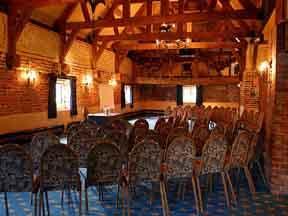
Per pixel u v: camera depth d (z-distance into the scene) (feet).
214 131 17.25
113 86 48.11
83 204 13.71
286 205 13.70
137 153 11.57
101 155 11.40
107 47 45.60
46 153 10.77
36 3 24.63
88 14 33.42
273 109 15.42
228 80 53.67
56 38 33.06
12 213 12.67
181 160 12.39
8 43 25.53
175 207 13.46
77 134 14.98
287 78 15.03
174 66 59.52
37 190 11.40
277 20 15.97
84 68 39.42
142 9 42.27
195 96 60.13
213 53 55.01
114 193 15.12
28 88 28.40
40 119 30.32
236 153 14.25
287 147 15.02
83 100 39.11
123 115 52.03
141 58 58.54
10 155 10.77
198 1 39.47
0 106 24.84
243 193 15.21
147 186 16.14
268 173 16.67
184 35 36.42
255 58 35.58
